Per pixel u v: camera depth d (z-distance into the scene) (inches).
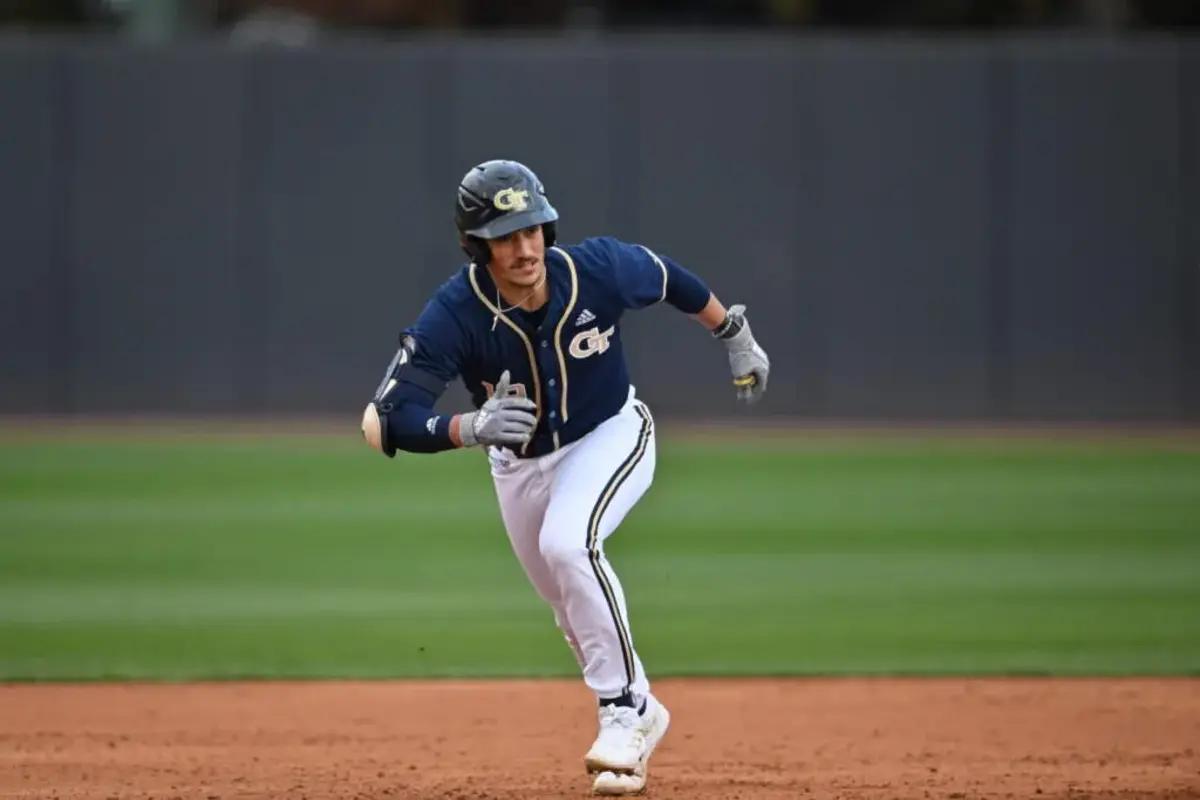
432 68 2753.4
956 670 1195.3
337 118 2760.8
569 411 777.6
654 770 891.4
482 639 1312.7
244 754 946.1
